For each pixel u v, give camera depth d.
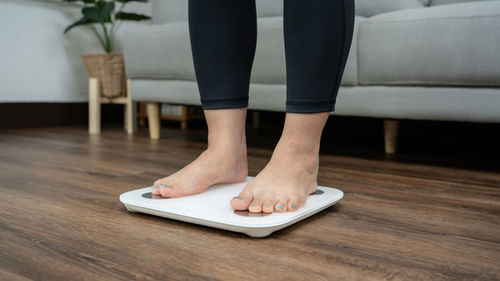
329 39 0.73
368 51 1.41
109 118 2.97
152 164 1.35
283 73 1.57
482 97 1.26
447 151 1.75
